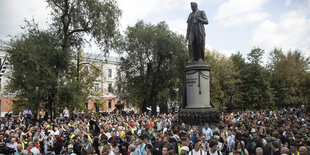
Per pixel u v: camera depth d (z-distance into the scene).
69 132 11.52
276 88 52.59
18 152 8.46
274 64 54.91
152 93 35.19
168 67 33.81
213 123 13.17
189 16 15.55
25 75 19.62
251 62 54.69
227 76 44.56
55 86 20.97
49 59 20.81
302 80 47.62
